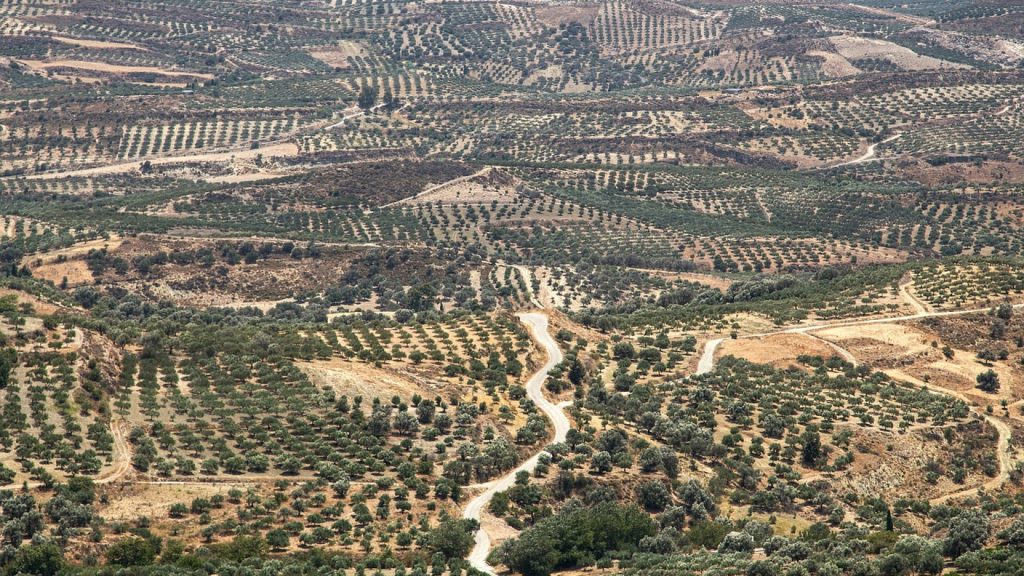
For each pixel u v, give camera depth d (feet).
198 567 622.13
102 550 634.02
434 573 640.99
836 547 651.25
